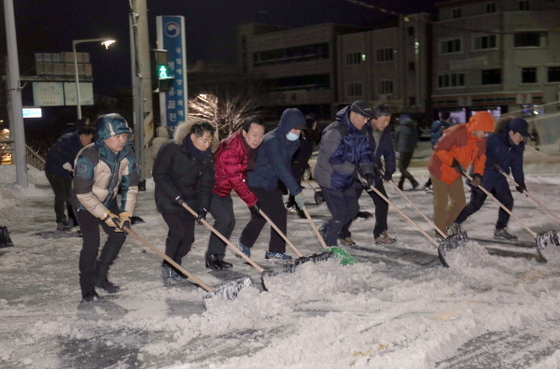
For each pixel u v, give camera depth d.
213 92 47.31
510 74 39.28
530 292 4.52
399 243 6.60
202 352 3.47
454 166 6.18
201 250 6.47
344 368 3.11
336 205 5.68
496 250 6.15
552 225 7.52
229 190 5.46
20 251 6.50
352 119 5.55
